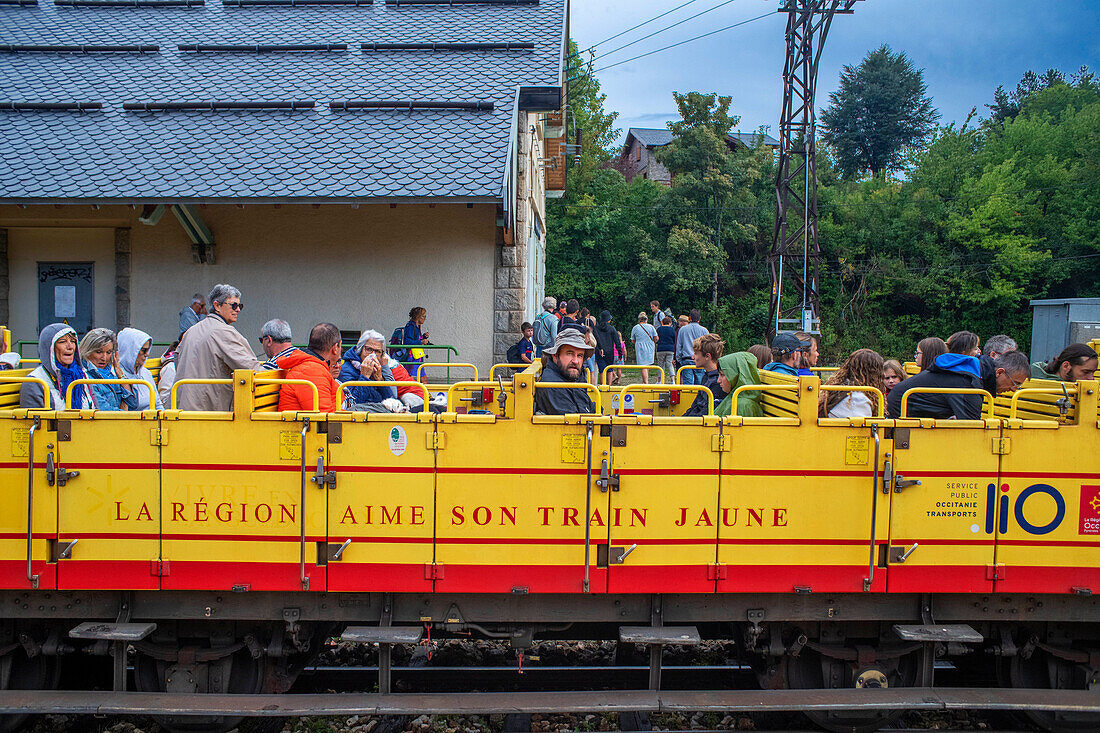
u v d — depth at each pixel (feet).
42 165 32.73
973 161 124.47
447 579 13.53
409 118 36.70
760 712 15.88
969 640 13.48
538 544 13.52
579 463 13.46
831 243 122.52
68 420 13.33
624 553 13.52
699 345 20.03
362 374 20.20
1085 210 114.93
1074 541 13.92
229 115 37.22
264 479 13.39
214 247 36.81
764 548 13.65
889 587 13.79
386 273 37.09
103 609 13.93
